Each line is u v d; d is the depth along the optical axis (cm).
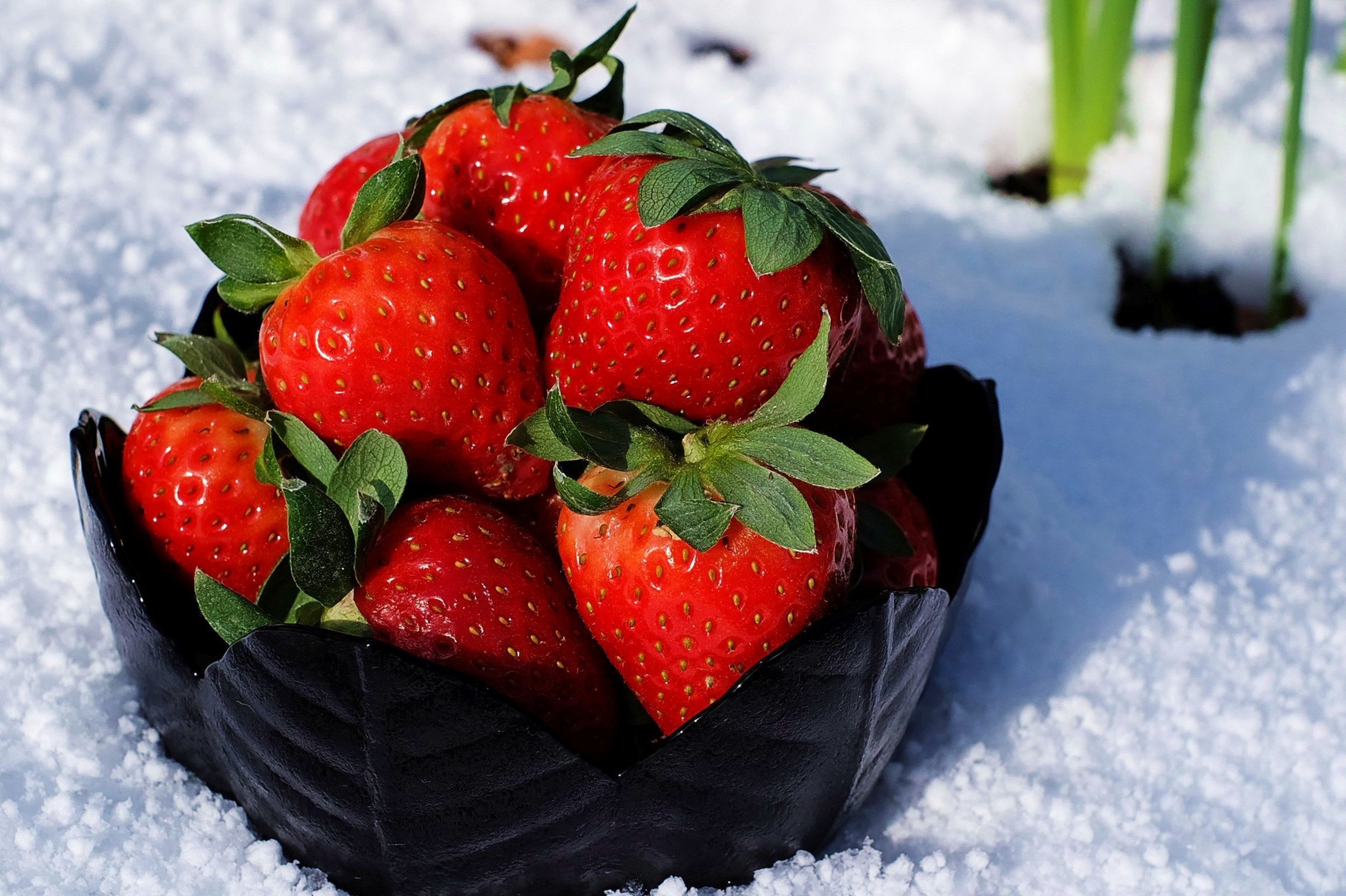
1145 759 52
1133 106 70
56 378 58
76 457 47
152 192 64
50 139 65
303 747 45
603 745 46
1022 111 72
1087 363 61
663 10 77
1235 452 59
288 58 72
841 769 47
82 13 72
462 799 45
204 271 62
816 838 49
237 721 46
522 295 47
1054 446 59
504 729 44
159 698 48
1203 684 53
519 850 46
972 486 51
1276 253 62
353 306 45
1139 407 60
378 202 46
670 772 45
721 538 44
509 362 46
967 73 74
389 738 45
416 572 45
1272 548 57
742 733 45
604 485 45
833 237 46
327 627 45
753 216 45
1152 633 54
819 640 44
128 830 49
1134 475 59
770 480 44
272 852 48
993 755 52
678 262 45
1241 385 61
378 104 70
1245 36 78
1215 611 55
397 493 45
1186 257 65
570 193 48
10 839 48
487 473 47
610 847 47
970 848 50
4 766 50
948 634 50
